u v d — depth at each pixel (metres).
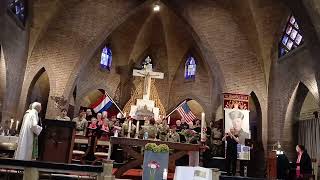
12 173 6.09
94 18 20.23
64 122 9.60
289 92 16.38
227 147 12.98
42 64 19.56
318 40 12.80
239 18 19.23
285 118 16.62
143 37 24.92
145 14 23.34
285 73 16.84
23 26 17.88
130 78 24.89
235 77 19.27
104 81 24.34
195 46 24.23
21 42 17.89
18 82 18.27
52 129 9.52
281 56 17.47
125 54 25.05
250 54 19.30
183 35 24.27
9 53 16.48
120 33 24.36
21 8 17.58
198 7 19.78
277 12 17.47
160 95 24.94
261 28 18.38
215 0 19.17
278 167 12.12
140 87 23.02
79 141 13.66
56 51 19.91
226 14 19.42
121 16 20.59
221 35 19.67
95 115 22.97
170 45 25.00
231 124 17.22
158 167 7.45
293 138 16.48
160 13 23.27
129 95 24.56
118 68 25.00
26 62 19.06
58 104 19.41
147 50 25.73
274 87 17.77
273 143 17.00
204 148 11.19
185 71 25.28
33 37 19.09
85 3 19.78
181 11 20.50
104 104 23.27
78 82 22.62
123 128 12.80
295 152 16.38
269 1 17.17
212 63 19.98
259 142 17.95
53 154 9.35
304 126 17.69
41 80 22.23
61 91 19.70
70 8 19.67
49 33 19.78
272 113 17.59
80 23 20.12
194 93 24.14
